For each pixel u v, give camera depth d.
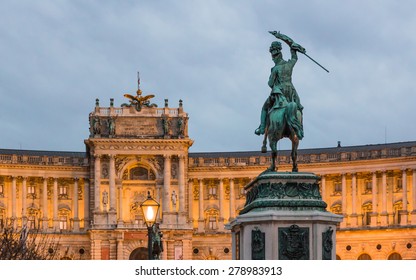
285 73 73.56
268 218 67.94
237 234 73.44
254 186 72.00
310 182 70.25
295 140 72.25
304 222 68.31
